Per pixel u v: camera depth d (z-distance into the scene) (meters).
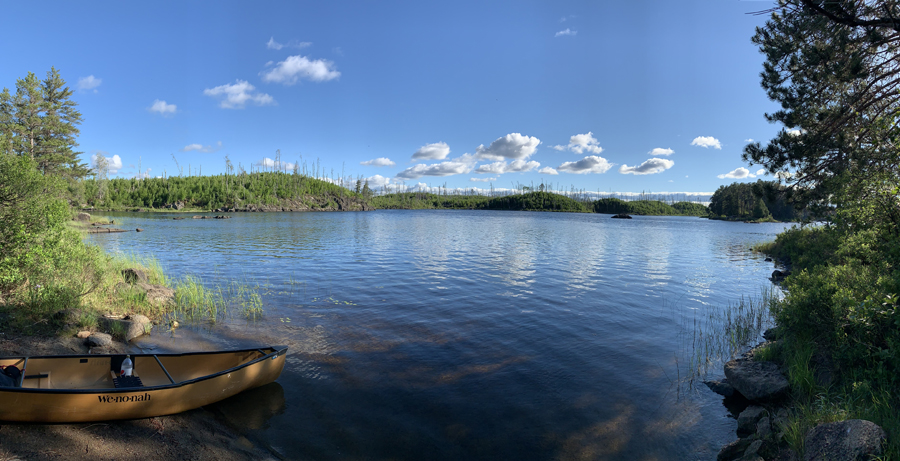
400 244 36.94
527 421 6.93
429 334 11.41
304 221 79.31
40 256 10.53
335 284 18.23
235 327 11.62
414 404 7.41
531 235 50.91
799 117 11.90
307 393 7.70
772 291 18.12
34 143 56.81
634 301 15.88
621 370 9.11
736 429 6.79
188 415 6.58
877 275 8.38
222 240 38.78
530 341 10.98
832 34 9.23
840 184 10.97
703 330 12.14
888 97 9.82
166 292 14.26
